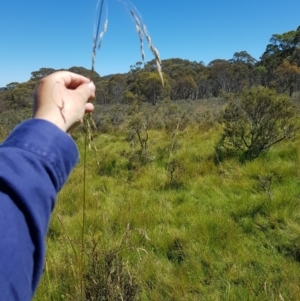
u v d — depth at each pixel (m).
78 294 1.95
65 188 4.68
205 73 63.88
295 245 3.01
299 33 51.75
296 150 5.63
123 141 8.66
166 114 13.11
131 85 39.12
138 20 0.88
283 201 3.86
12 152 0.47
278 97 6.14
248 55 67.44
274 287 2.46
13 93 35.59
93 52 0.89
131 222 3.54
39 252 0.44
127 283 1.98
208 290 2.56
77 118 0.61
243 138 5.77
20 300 0.40
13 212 0.43
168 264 2.88
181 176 5.03
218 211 3.90
